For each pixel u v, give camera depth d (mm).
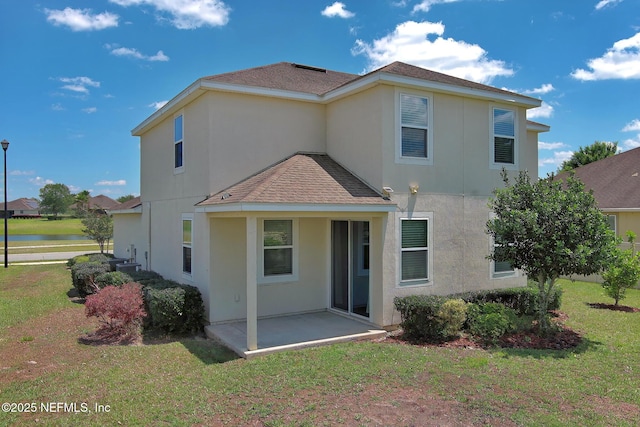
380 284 10164
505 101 12008
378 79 10008
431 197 10930
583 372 7223
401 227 10445
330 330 9891
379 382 6609
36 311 12250
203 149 11141
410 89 10648
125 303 9672
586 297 14562
